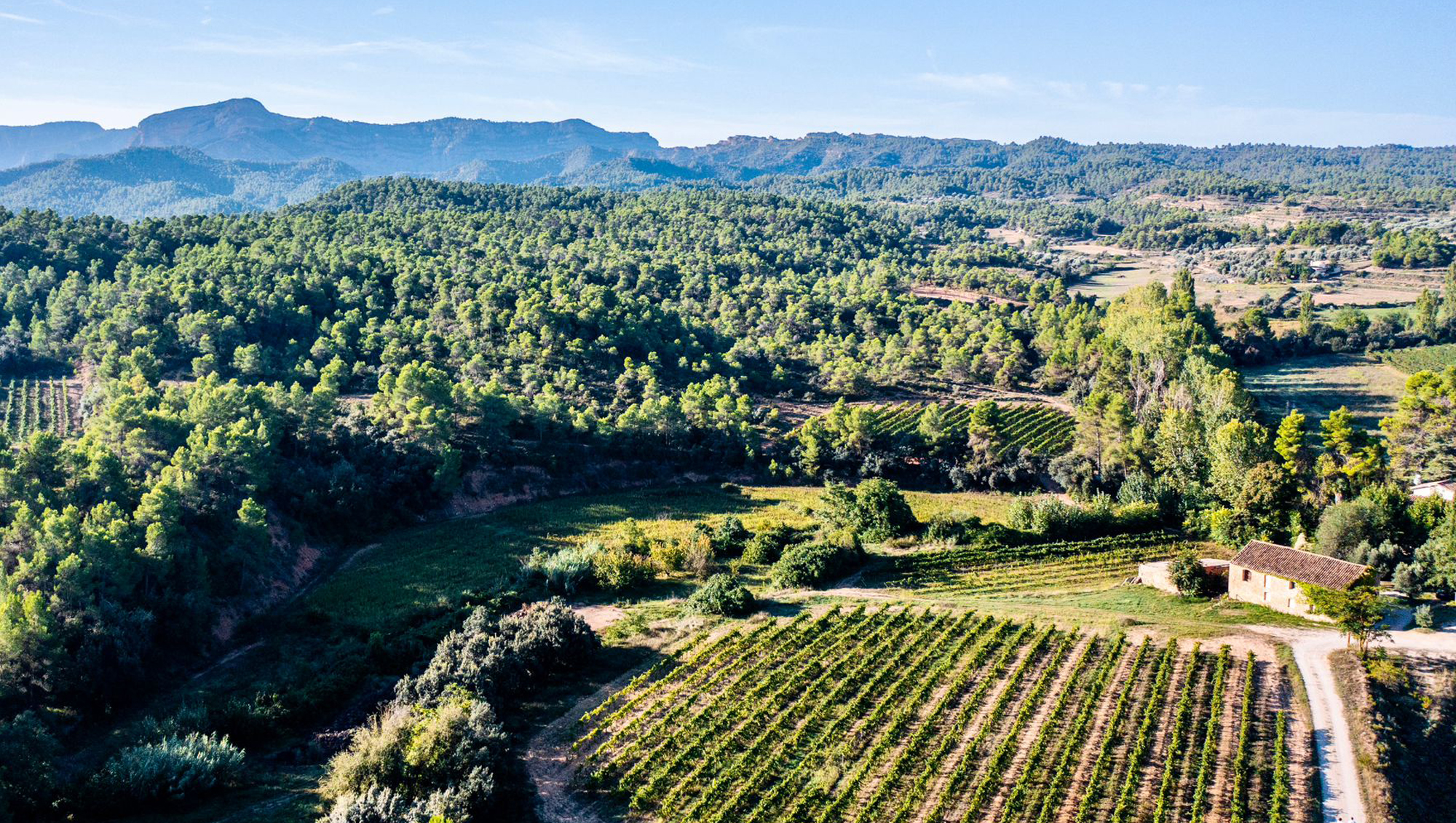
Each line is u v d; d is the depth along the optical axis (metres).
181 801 53.34
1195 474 119.00
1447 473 119.50
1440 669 66.25
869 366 181.88
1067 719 61.81
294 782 57.06
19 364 143.75
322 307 171.62
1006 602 84.81
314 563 97.88
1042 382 180.38
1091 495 126.88
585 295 186.25
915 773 56.69
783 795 54.94
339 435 117.38
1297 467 114.12
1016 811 52.28
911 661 71.31
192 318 149.12
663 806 53.88
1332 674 65.50
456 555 101.19
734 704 65.12
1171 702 63.12
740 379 174.00
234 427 100.06
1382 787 52.75
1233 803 52.22
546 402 134.88
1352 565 76.19
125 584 73.44
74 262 180.12
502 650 67.75
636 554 98.12
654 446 140.88
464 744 54.06
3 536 75.06
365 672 71.75
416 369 127.06
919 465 144.50
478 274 192.88
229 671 74.38
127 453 97.25
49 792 51.84
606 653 74.94
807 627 78.19
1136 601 84.06
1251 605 80.56
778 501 128.75
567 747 60.59
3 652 61.69
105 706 65.94
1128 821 51.38
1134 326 180.50
